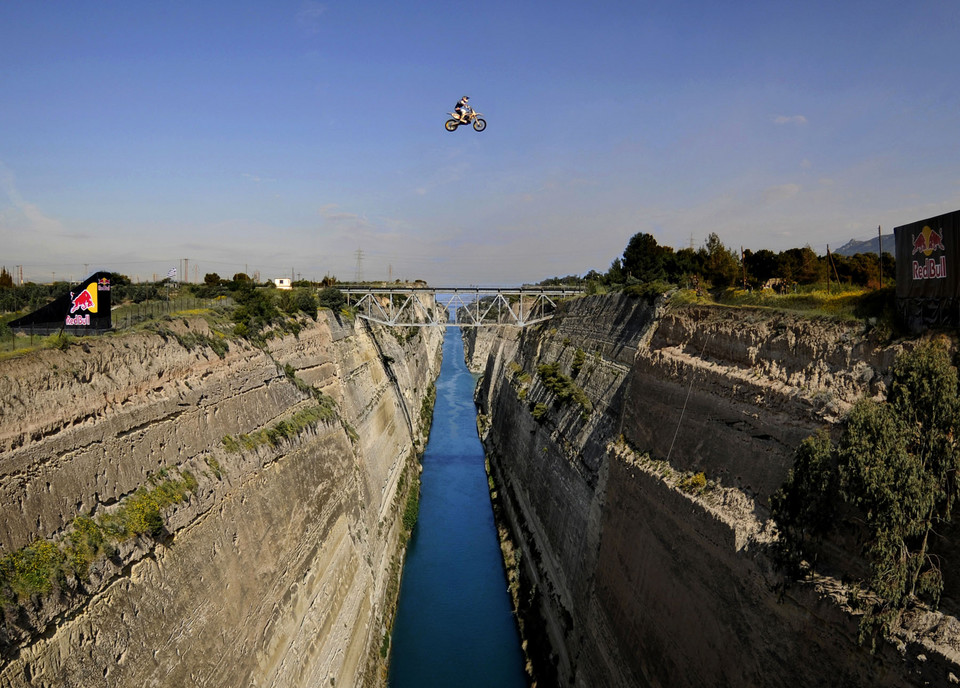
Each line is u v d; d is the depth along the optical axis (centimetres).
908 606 1286
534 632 3303
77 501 1528
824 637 1435
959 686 1112
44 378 1551
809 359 1811
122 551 1573
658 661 2130
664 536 2267
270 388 2892
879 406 1392
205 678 1727
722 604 1836
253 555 2178
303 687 2270
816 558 1538
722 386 2188
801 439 1706
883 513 1305
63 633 1338
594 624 2734
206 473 2083
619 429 3116
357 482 3641
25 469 1408
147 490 1781
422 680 3066
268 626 2141
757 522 1789
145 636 1548
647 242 5556
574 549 3262
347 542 3169
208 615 1819
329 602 2702
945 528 1301
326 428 3359
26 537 1357
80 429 1602
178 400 2080
